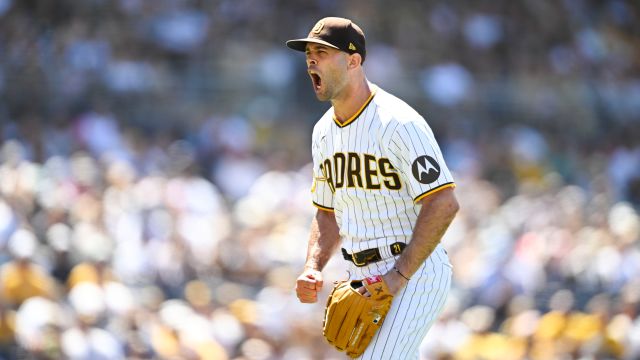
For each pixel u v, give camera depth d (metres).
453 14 69.00
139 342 34.34
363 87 16.42
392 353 16.08
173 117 53.50
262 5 62.16
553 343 40.19
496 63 68.00
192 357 34.59
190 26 58.03
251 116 55.41
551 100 63.03
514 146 59.94
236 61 57.34
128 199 41.81
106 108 51.72
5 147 44.31
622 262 44.56
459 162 57.53
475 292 42.62
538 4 72.94
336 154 16.73
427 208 15.77
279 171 52.28
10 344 32.66
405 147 15.86
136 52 56.03
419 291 16.27
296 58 57.03
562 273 45.12
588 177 60.12
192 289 38.91
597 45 74.06
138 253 38.50
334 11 64.62
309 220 46.94
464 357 38.56
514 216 50.47
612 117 65.06
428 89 61.19
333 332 16.33
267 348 36.16
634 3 81.25
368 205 16.52
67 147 47.84
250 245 42.12
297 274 40.53
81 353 32.88
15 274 33.72
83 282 34.81
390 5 67.00
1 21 54.19
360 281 16.38
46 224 37.59
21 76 50.84
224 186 51.75
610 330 39.41
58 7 56.66
